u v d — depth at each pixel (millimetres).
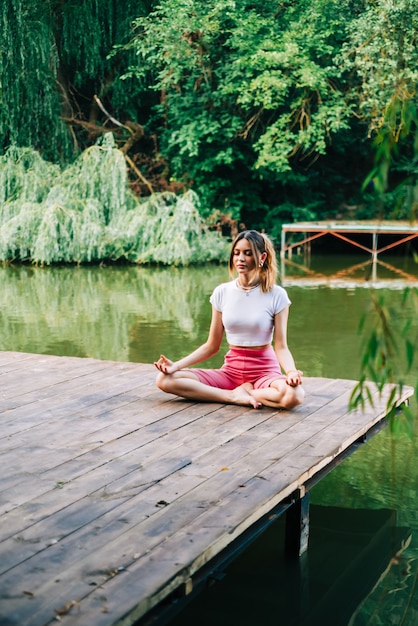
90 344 6914
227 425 3334
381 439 4395
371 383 4172
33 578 1964
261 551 3078
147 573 1988
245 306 3701
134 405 3662
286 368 3631
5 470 2764
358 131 17375
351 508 3477
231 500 2477
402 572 2918
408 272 12703
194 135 16297
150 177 17438
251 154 17312
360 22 14305
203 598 2740
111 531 2246
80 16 15438
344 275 12320
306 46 15742
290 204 17250
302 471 2748
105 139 14086
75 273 12742
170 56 15828
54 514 2371
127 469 2773
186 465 2818
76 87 17391
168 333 7441
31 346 6824
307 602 2701
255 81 15477
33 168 14039
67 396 3832
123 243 13586
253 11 15781
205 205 16984
